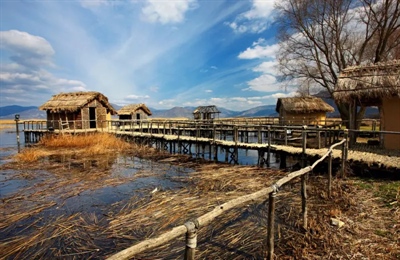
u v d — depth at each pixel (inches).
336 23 812.0
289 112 1018.7
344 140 348.5
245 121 1104.2
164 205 287.6
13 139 1203.2
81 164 549.6
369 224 204.7
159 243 99.3
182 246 200.7
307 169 217.2
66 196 335.6
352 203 251.4
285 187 338.0
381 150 437.4
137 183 398.6
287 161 612.7
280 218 245.1
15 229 244.8
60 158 614.5
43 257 195.2
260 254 185.6
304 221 213.5
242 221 243.0
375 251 166.7
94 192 354.3
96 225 246.5
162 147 771.4
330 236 191.2
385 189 282.5
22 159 584.4
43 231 235.6
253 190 335.3
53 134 880.3
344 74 494.0
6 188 380.5
